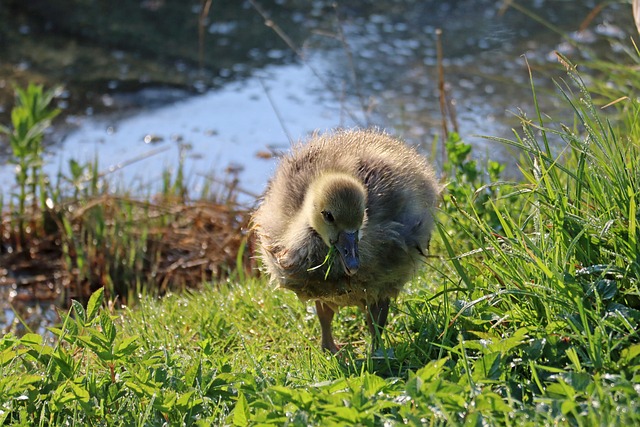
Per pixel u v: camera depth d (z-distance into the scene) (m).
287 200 7.59
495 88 14.98
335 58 16.53
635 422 4.88
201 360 6.68
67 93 15.79
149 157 14.09
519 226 7.43
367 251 7.11
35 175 12.31
